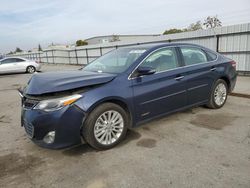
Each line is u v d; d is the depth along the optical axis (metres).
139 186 2.37
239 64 10.23
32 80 3.38
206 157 2.90
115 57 4.12
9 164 2.94
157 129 3.91
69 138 2.93
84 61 25.00
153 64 3.73
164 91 3.76
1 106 6.31
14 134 4.00
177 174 2.55
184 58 4.21
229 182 2.37
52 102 2.84
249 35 9.64
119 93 3.23
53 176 2.63
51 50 33.50
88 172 2.68
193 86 4.26
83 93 2.98
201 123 4.12
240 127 3.88
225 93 5.07
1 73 15.94
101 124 3.14
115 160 2.92
